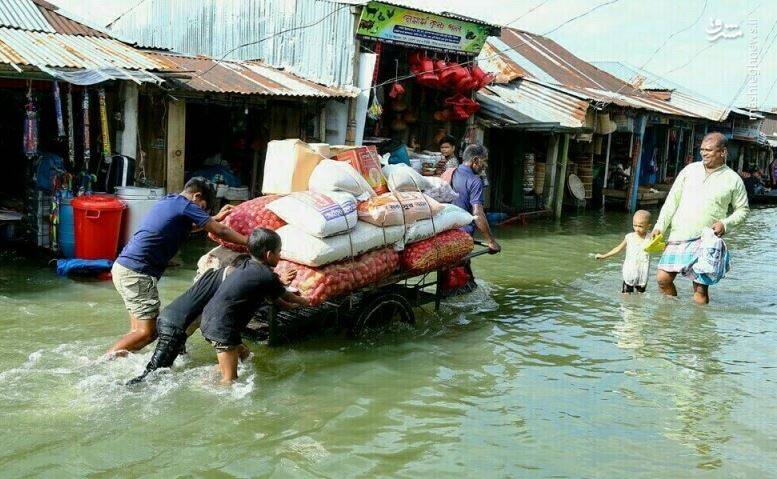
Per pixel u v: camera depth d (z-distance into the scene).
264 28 14.33
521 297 8.78
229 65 12.91
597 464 4.53
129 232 8.88
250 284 5.33
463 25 14.60
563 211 19.34
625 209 20.38
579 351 6.74
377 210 6.43
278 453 4.44
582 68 23.83
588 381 5.98
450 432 4.88
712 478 4.41
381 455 4.50
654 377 6.14
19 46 9.56
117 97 10.68
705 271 8.33
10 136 11.33
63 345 6.04
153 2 16.81
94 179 9.47
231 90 10.84
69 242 8.62
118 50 10.73
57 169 9.22
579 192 19.30
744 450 4.82
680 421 5.25
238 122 13.12
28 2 11.16
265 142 13.07
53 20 11.18
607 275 10.38
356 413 5.09
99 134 10.69
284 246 6.05
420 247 6.93
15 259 9.12
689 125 26.75
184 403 5.04
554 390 5.74
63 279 8.28
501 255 11.77
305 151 6.68
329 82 13.30
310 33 13.52
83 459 4.21
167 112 11.05
